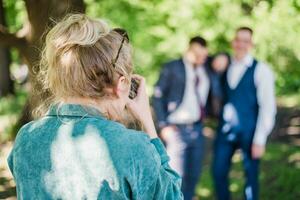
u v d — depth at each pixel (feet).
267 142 27.27
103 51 4.23
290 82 28.12
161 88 13.98
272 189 18.81
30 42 15.30
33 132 4.34
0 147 23.77
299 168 21.38
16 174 4.39
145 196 4.15
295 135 28.86
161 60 24.07
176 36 23.22
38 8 14.16
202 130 14.33
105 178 4.02
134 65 4.56
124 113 4.58
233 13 23.40
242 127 14.06
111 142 4.07
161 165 4.27
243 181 19.74
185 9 23.08
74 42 4.23
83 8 13.71
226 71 14.15
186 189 14.28
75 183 4.09
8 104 33.60
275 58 24.43
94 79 4.23
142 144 4.14
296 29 23.21
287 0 22.70
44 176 4.18
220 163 14.51
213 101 14.25
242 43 13.80
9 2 21.20
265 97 13.79
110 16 23.35
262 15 23.18
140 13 23.76
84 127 4.17
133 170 4.04
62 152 4.15
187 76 13.94
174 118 14.03
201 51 13.87
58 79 4.30
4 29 16.93
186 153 14.14
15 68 43.52
